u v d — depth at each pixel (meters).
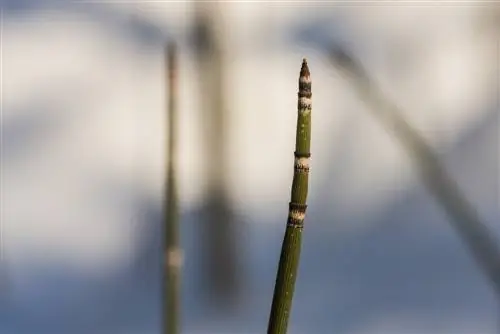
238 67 3.03
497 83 3.04
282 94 3.04
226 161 3.03
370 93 1.49
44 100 3.08
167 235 0.95
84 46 3.07
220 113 3.01
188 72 3.00
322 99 3.04
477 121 3.05
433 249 3.09
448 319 3.08
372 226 3.11
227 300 3.04
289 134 3.05
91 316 3.09
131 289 3.10
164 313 0.96
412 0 3.02
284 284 0.72
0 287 3.06
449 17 3.03
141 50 3.05
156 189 3.09
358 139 3.06
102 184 3.10
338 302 3.10
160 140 3.08
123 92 3.07
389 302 3.11
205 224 3.02
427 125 3.04
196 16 3.00
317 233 3.11
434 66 3.04
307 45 3.03
